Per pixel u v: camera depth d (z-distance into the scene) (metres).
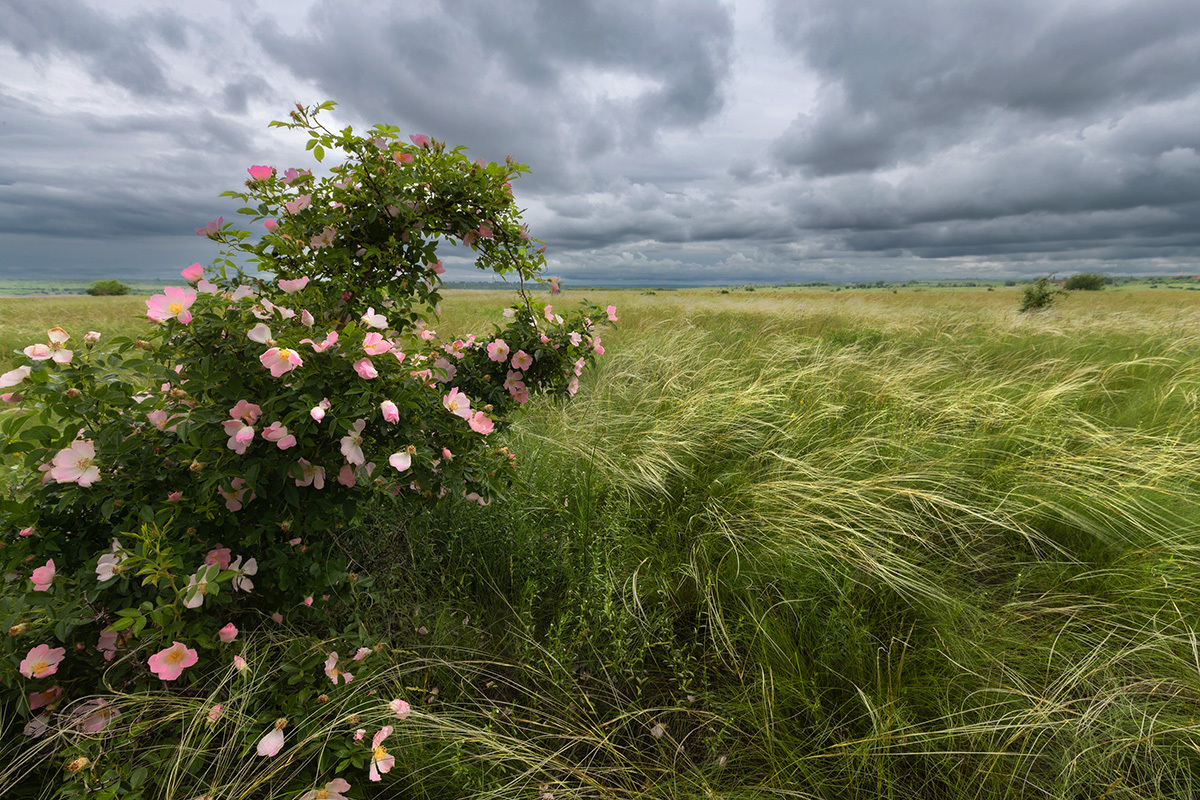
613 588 1.84
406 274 2.17
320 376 1.38
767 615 1.85
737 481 2.67
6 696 1.16
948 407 3.32
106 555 1.24
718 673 1.74
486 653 1.84
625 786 1.44
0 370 5.86
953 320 8.78
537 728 1.61
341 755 1.18
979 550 2.33
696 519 2.45
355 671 1.46
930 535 2.35
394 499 1.82
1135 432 2.98
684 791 1.40
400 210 1.92
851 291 30.80
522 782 1.42
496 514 2.26
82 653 1.30
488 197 2.08
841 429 3.28
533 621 1.93
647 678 1.65
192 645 1.33
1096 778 1.36
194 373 1.36
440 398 1.70
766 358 4.93
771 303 14.94
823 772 1.41
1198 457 2.65
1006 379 4.12
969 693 1.51
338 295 1.93
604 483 2.65
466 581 2.14
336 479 1.51
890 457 2.81
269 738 1.16
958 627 1.77
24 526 1.36
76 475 1.31
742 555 2.11
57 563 1.43
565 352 2.29
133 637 1.30
